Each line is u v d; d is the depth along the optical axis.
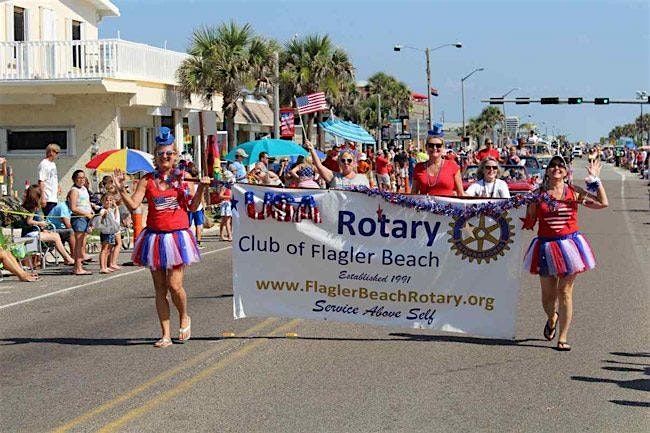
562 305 9.35
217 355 9.29
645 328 10.59
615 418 7.02
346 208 9.88
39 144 31.31
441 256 9.77
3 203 17.89
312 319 10.08
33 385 8.27
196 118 19.03
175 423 6.94
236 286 10.12
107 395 7.81
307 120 42.66
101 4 36.88
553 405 7.38
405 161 36.69
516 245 9.62
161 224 9.51
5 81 29.70
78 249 16.83
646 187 49.19
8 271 16.39
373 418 7.02
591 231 23.78
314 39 46.88
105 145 30.86
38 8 32.56
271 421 6.96
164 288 9.77
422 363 8.84
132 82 30.67
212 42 35.91
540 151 53.56
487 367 8.66
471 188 11.44
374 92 82.88
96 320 11.83
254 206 10.02
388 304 9.91
